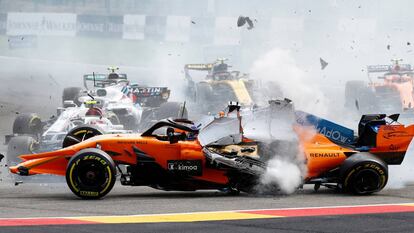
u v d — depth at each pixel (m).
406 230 30.31
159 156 40.38
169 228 30.50
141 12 167.25
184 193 42.47
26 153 53.56
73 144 44.28
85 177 39.12
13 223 31.56
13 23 160.25
